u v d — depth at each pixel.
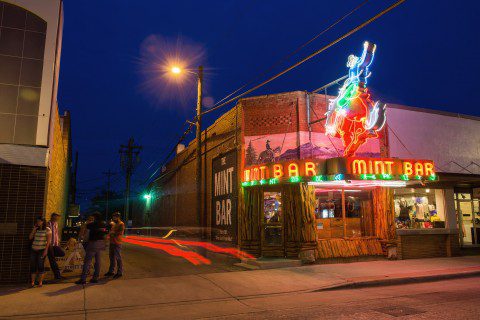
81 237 9.95
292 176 12.61
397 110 16.05
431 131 16.59
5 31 10.66
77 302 8.11
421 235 15.20
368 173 12.39
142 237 32.41
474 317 6.69
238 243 14.13
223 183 16.14
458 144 17.12
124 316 7.28
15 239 9.77
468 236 17.52
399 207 15.91
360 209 15.03
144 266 12.73
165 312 7.60
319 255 13.39
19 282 9.68
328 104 14.80
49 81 10.81
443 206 16.55
